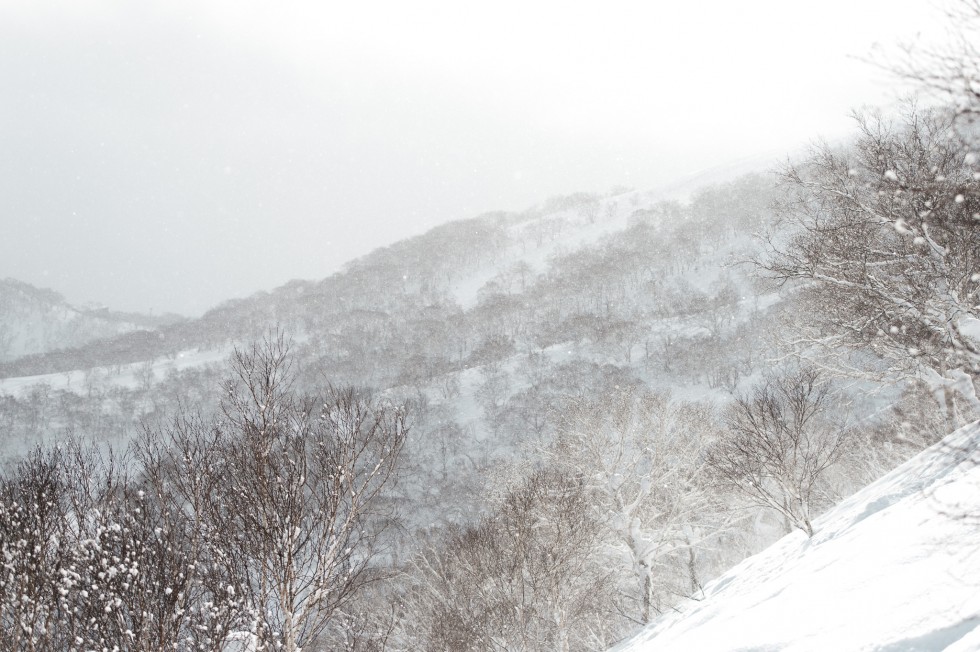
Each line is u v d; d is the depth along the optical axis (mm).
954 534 4863
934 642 3400
